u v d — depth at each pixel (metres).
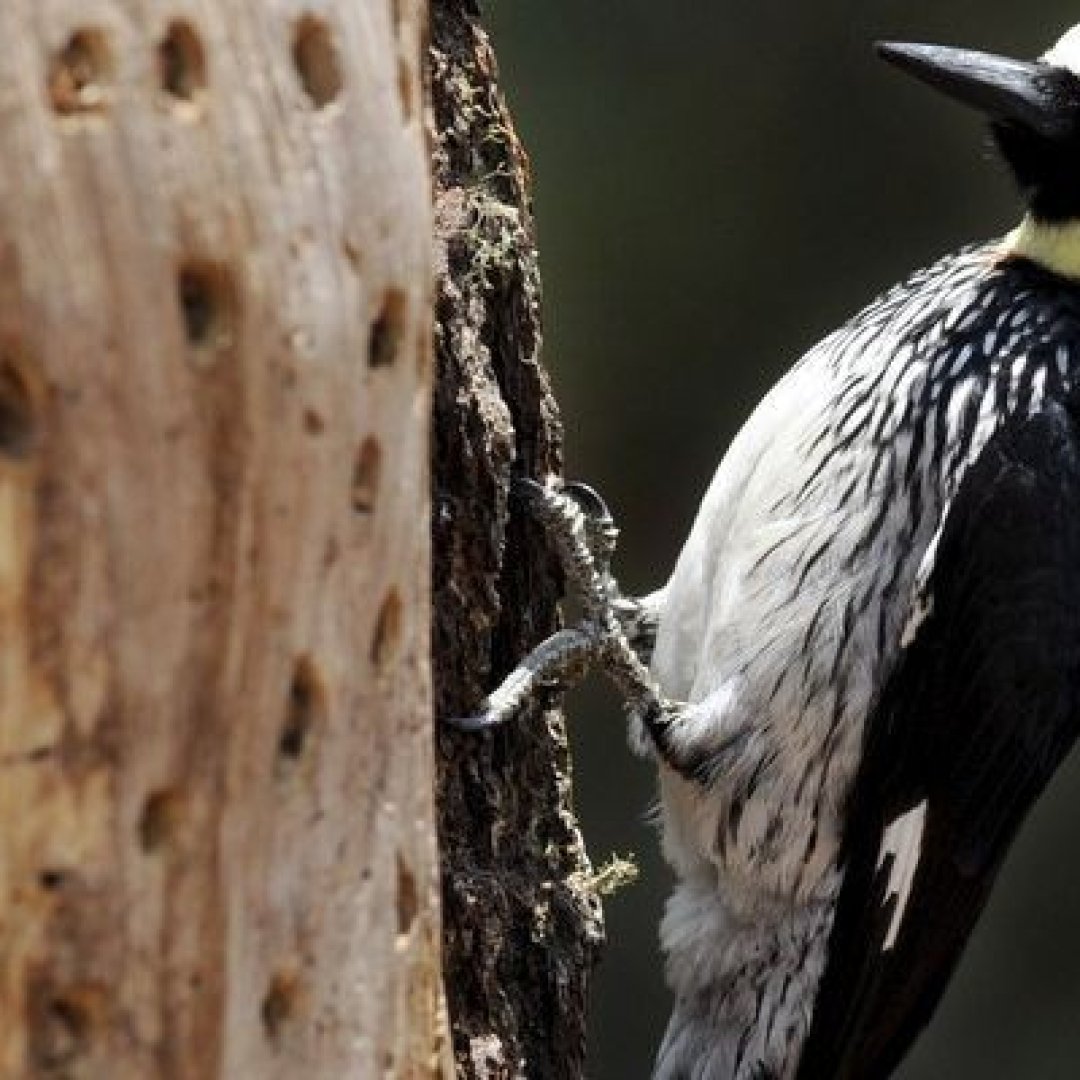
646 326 17.22
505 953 8.21
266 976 5.20
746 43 17.23
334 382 5.07
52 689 4.80
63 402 4.72
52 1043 4.93
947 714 8.99
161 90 4.81
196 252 4.84
